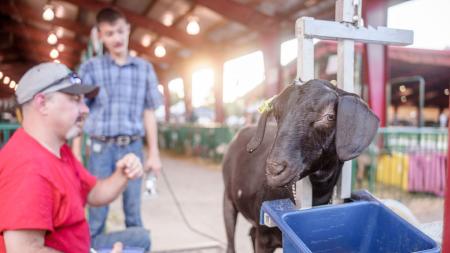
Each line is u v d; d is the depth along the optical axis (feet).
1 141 15.12
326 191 4.22
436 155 20.16
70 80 4.55
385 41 3.96
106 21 8.86
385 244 3.58
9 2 47.57
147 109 9.91
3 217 3.69
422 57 29.91
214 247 11.63
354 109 3.46
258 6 33.81
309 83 3.67
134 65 9.43
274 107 4.03
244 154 6.42
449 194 2.26
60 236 4.35
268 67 34.99
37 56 87.66
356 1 3.80
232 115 66.08
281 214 3.41
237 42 46.14
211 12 37.93
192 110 63.98
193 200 19.20
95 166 9.19
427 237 3.02
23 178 3.83
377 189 21.01
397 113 44.37
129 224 9.48
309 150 3.58
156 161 9.31
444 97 41.37
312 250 3.54
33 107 4.39
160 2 38.78
